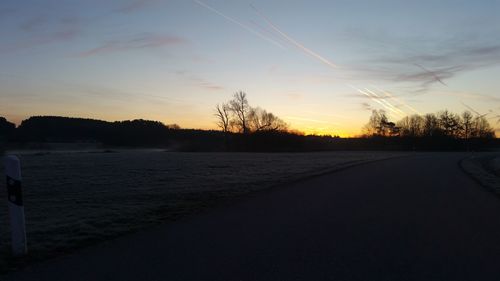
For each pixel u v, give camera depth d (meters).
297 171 26.00
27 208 11.54
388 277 5.49
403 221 9.48
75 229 8.48
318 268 5.84
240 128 93.88
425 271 5.77
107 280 5.34
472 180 20.91
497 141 118.50
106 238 7.79
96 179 20.72
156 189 16.12
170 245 7.18
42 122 92.94
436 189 16.44
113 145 102.94
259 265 5.96
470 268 5.94
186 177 21.66
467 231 8.50
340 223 9.14
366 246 7.11
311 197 13.55
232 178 20.98
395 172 25.34
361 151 89.12
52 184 18.39
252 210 10.94
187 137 98.00
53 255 6.57
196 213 10.56
